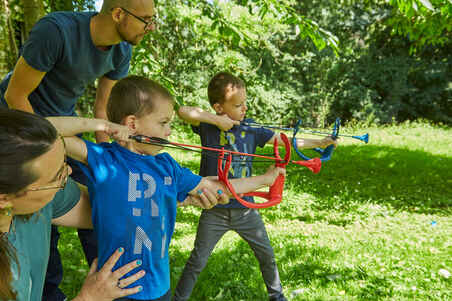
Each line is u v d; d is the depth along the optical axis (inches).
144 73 166.9
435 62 727.1
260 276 115.5
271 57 642.2
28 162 32.7
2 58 181.6
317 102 691.4
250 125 92.4
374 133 582.9
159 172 53.9
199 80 480.7
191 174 58.1
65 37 72.2
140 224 50.8
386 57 735.1
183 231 159.0
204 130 91.3
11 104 75.4
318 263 128.8
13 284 37.9
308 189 263.9
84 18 75.5
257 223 90.2
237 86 90.6
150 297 52.1
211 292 105.1
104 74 92.1
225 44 367.9
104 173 49.9
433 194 261.6
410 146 459.2
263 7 151.8
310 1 684.1
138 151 54.9
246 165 92.0
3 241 36.4
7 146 31.4
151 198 51.9
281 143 93.5
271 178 62.5
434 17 236.8
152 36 187.8
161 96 54.6
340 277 117.4
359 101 700.0
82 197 53.9
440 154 412.8
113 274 46.8
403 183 290.0
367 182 289.4
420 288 112.1
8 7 190.7
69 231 145.0
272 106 624.1
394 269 125.6
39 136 33.5
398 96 719.1
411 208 229.5
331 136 85.4
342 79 711.1
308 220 195.9
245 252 134.8
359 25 709.3
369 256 137.0
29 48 70.9
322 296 105.5
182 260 125.5
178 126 458.6
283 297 94.2
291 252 138.4
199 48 458.3
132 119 53.7
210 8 169.3
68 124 48.4
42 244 43.6
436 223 197.0
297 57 651.5
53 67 77.2
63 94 82.6
